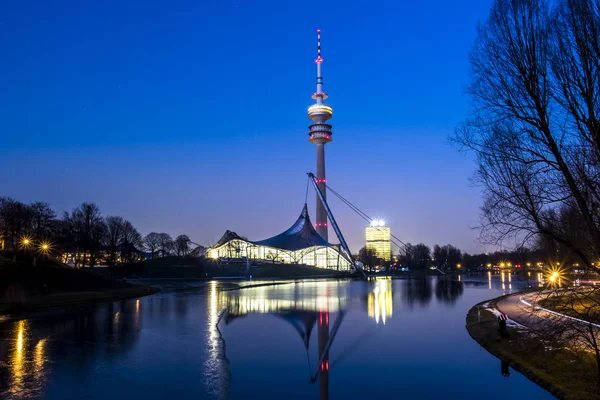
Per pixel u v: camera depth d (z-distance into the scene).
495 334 30.39
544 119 13.08
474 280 128.50
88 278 68.62
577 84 12.47
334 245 179.25
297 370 24.48
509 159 13.70
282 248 170.00
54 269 66.25
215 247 167.50
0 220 85.12
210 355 27.42
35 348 28.59
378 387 21.41
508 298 55.75
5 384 21.16
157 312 47.09
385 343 31.16
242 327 38.50
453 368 24.20
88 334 33.69
